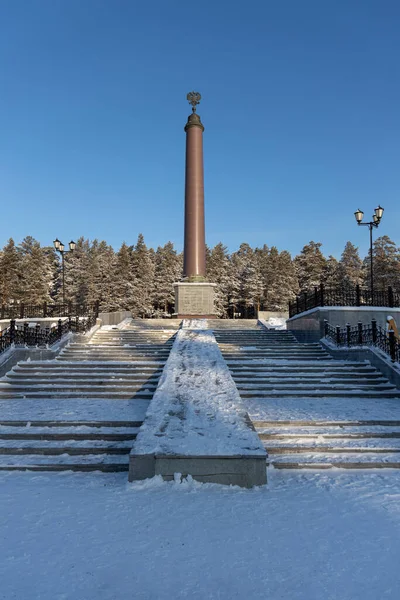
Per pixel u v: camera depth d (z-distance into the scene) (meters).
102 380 11.91
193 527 4.55
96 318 22.98
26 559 3.88
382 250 57.09
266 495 5.56
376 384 12.09
